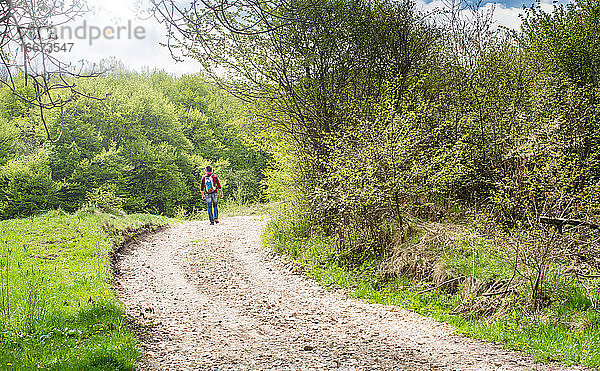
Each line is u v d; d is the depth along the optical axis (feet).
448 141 45.01
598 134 39.11
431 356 23.94
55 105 15.87
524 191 34.32
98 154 136.46
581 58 46.96
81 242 48.78
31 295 30.53
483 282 32.68
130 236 57.57
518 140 39.14
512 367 21.97
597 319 26.13
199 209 160.66
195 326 29.76
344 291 39.34
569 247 29.71
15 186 121.29
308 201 49.57
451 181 42.37
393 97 48.08
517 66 46.70
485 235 35.73
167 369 21.65
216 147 184.03
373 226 44.65
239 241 58.80
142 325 28.89
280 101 52.06
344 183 41.78
